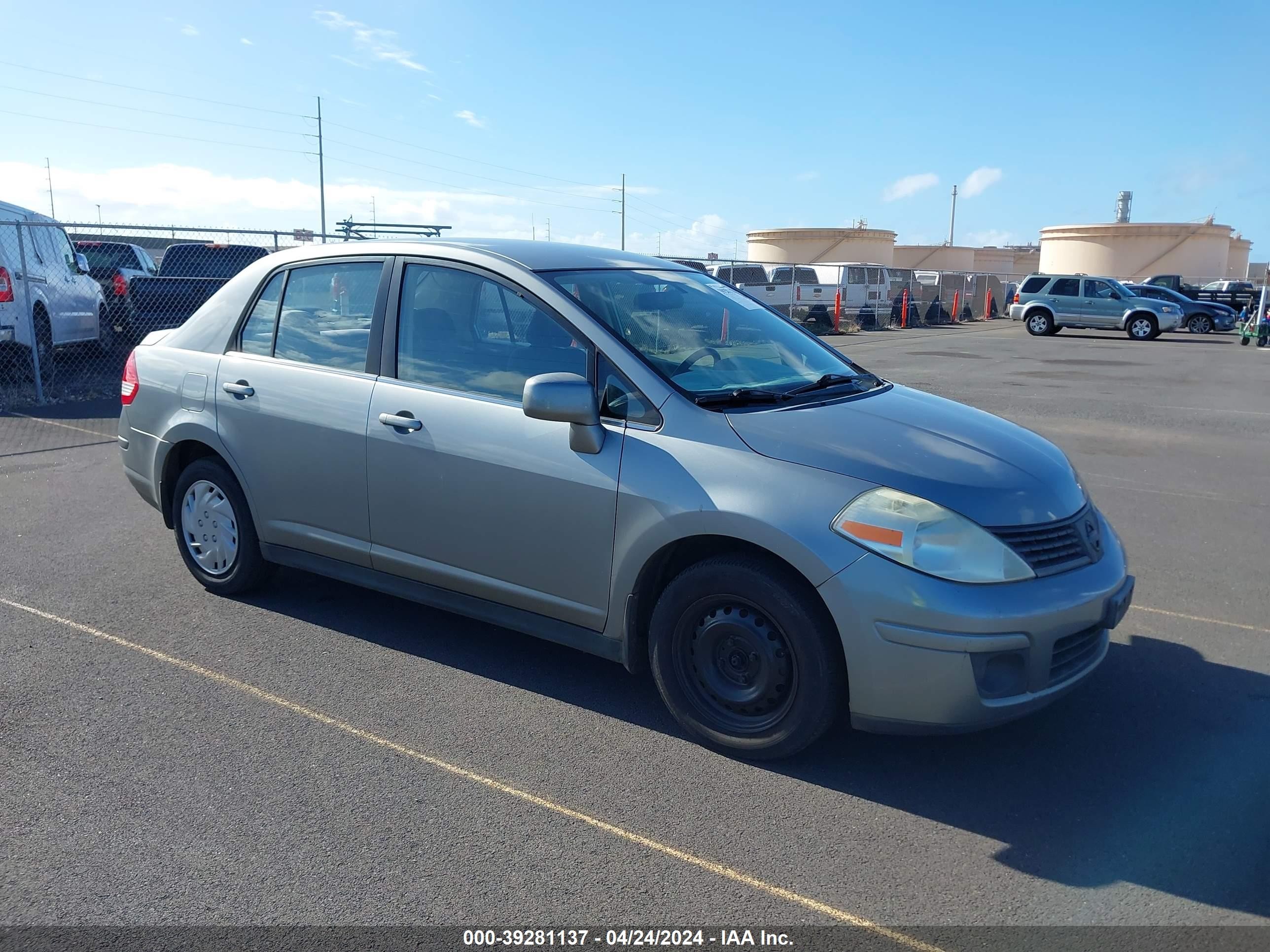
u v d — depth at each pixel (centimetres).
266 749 358
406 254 440
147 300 1382
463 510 404
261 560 498
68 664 428
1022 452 372
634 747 366
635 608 369
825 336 2700
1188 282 5412
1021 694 325
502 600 405
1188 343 2645
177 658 438
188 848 297
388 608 505
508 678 425
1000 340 2664
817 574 323
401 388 426
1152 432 1080
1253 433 1084
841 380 424
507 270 409
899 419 377
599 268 434
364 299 449
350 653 447
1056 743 376
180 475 521
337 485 444
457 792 332
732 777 346
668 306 429
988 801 333
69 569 554
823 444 343
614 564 368
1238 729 389
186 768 344
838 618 322
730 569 343
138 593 517
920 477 331
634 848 302
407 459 417
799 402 383
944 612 312
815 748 368
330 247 473
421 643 460
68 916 265
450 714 389
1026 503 338
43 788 329
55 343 1255
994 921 271
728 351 414
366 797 327
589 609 380
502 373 403
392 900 274
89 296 1376
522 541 390
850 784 343
